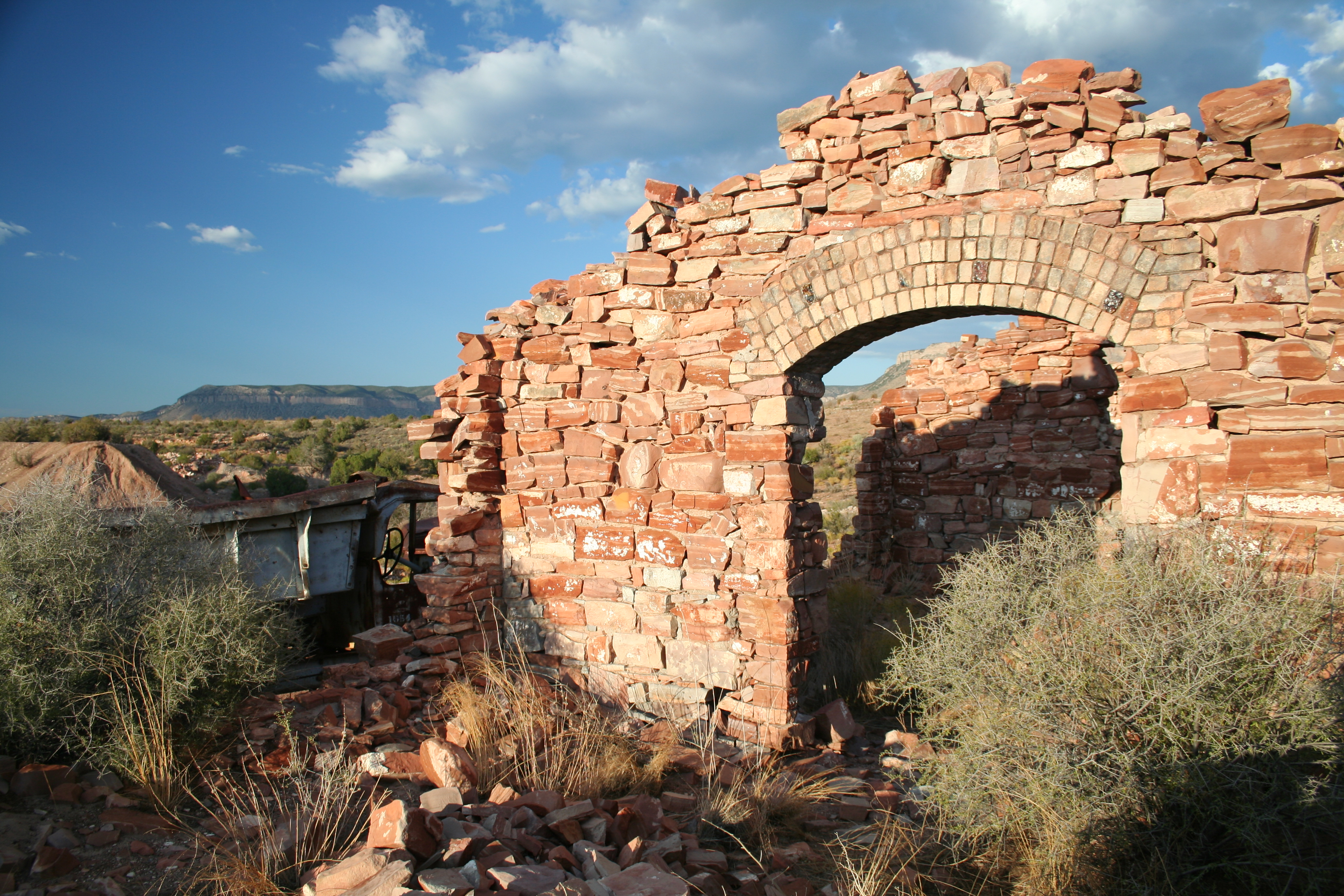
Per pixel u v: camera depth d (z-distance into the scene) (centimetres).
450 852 340
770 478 609
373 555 806
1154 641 369
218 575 571
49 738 450
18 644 445
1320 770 346
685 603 648
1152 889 338
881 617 891
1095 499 1066
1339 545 452
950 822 443
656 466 673
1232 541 454
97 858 369
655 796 520
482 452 748
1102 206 512
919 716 667
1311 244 469
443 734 581
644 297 682
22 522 501
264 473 3170
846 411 5219
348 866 324
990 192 542
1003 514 1133
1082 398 1088
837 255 591
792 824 473
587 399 714
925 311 583
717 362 644
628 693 675
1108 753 363
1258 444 477
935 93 561
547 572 730
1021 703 390
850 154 589
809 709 684
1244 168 482
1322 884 323
